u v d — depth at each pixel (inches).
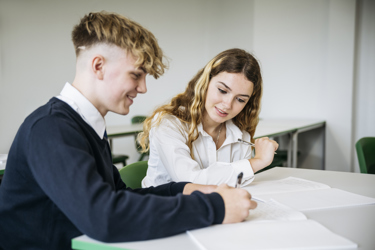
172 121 54.3
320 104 161.2
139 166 60.2
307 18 161.6
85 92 34.1
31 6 140.4
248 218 33.2
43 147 28.4
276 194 43.9
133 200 27.8
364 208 38.6
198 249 26.5
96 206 26.4
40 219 32.0
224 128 60.2
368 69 159.5
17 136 31.5
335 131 159.2
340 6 153.7
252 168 49.5
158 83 187.8
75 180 27.0
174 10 190.2
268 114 172.7
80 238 28.3
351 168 161.8
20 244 32.2
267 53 170.6
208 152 56.7
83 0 157.3
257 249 26.0
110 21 33.5
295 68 165.3
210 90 52.6
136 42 32.7
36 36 142.9
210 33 198.4
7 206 32.2
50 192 27.5
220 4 192.4
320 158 162.9
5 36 133.3
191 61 197.8
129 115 179.5
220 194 32.4
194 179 47.8
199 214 29.7
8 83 135.2
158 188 42.9
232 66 50.5
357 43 159.6
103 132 36.4
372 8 156.3
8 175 32.3
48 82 148.2
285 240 27.7
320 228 30.6
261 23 170.6
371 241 28.9
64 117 31.5
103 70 33.1
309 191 45.5
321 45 159.6
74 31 35.4
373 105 159.5
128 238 27.0
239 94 51.4
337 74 156.9
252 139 62.9
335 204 39.3
